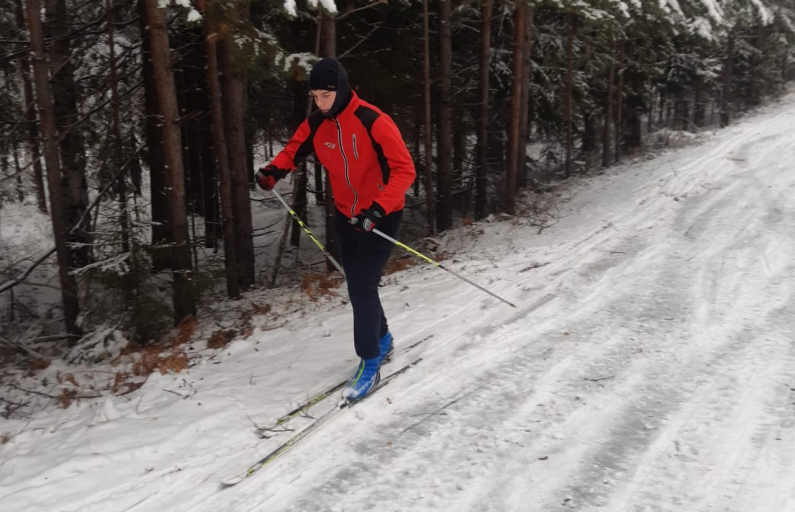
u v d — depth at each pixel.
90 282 6.62
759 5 15.37
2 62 9.16
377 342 3.45
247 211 9.25
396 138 3.11
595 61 15.34
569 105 15.16
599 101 19.16
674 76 21.66
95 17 10.82
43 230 15.48
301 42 10.34
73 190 9.37
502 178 14.16
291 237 13.72
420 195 16.67
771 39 27.83
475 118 14.19
